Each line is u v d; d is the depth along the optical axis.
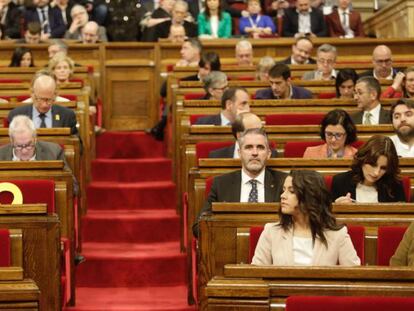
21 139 18.81
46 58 33.59
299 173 13.69
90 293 19.97
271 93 25.36
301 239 13.69
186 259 20.77
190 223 18.12
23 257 15.05
